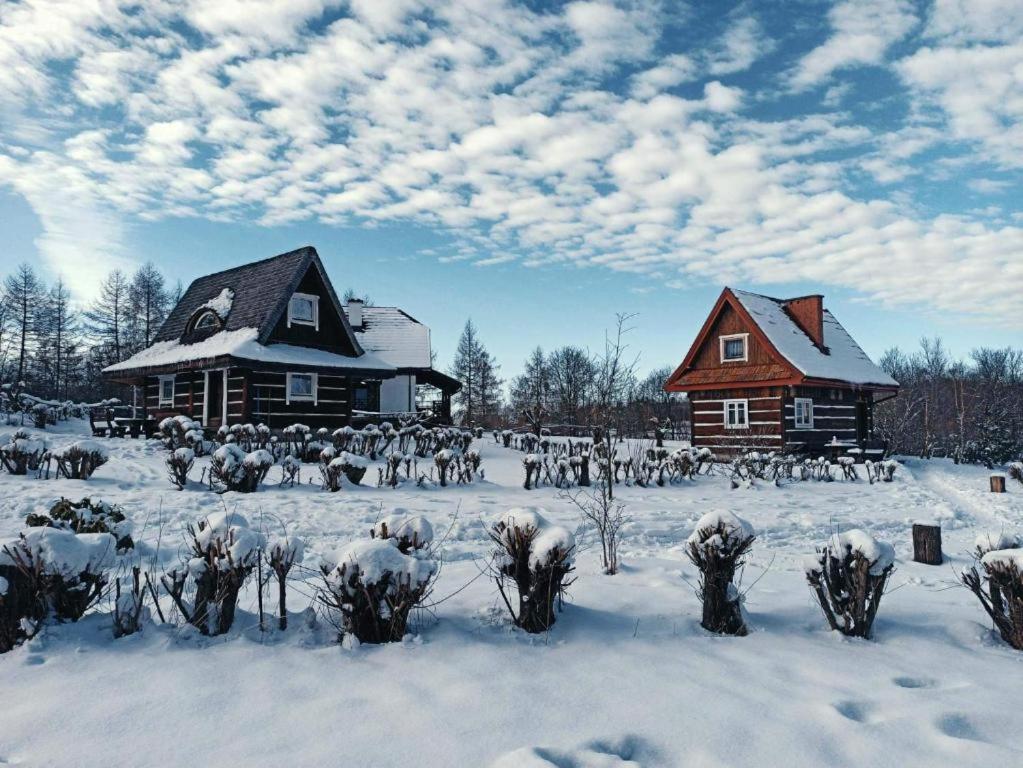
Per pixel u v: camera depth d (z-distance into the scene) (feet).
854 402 95.09
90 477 42.29
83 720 10.84
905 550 32.94
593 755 9.97
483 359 201.57
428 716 11.25
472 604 17.97
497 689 12.42
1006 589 16.43
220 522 15.90
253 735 10.47
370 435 61.87
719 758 10.11
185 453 39.58
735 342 87.92
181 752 9.89
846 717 11.48
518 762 9.53
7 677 12.46
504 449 82.17
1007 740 11.13
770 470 62.28
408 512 35.22
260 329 73.31
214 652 14.01
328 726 10.82
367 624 14.92
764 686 12.95
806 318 93.50
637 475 54.24
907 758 10.21
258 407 73.10
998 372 196.54
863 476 73.72
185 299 93.56
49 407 98.27
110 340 179.01
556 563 15.80
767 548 32.32
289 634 15.28
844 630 16.65
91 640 14.35
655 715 11.50
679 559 26.86
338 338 83.41
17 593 13.97
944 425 152.76
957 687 13.35
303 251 79.51
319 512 33.88
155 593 16.05
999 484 65.05
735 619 16.87
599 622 16.97
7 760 9.59
